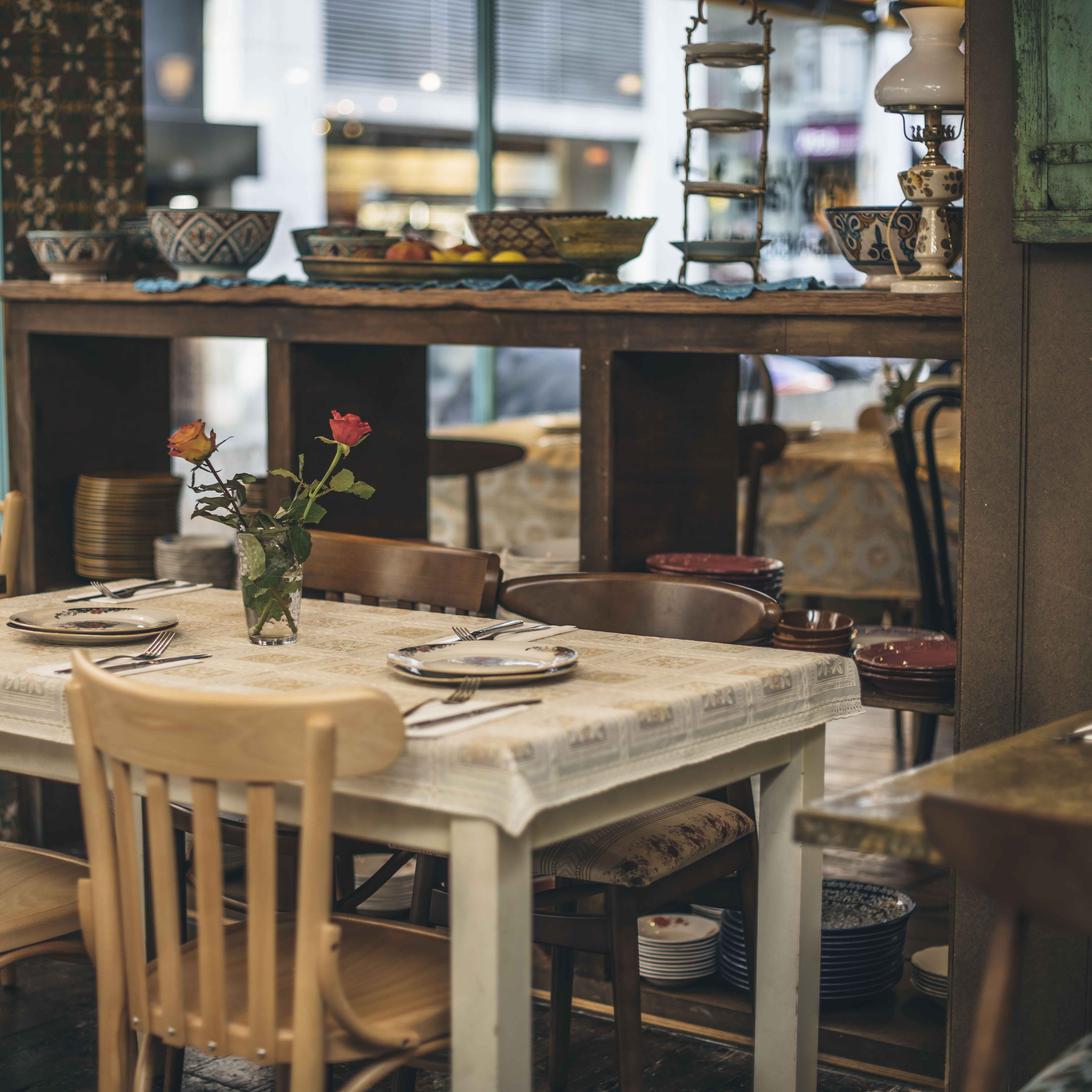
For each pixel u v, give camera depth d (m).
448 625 2.55
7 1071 2.71
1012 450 2.36
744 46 2.94
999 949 1.39
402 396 3.62
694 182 3.20
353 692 1.67
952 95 2.58
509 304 3.02
